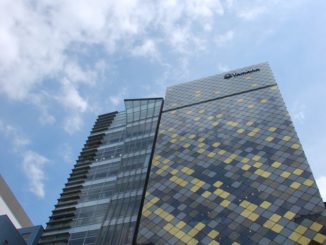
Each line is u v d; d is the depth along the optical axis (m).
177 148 70.56
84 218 62.56
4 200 81.25
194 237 48.94
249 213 49.44
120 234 53.78
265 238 44.62
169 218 53.91
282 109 70.88
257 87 84.38
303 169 53.34
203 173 61.06
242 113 74.81
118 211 59.28
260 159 58.94
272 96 77.69
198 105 85.50
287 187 51.22
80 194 68.94
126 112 91.75
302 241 42.47
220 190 55.81
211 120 76.50
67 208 65.56
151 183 63.06
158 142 74.69
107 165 74.44
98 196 66.69
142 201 60.19
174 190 59.50
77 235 59.34
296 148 58.31
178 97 92.94
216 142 68.12
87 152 81.06
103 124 91.81
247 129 68.50
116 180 67.81
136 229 54.34
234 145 65.19
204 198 55.38
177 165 65.50
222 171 59.72
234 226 48.22
